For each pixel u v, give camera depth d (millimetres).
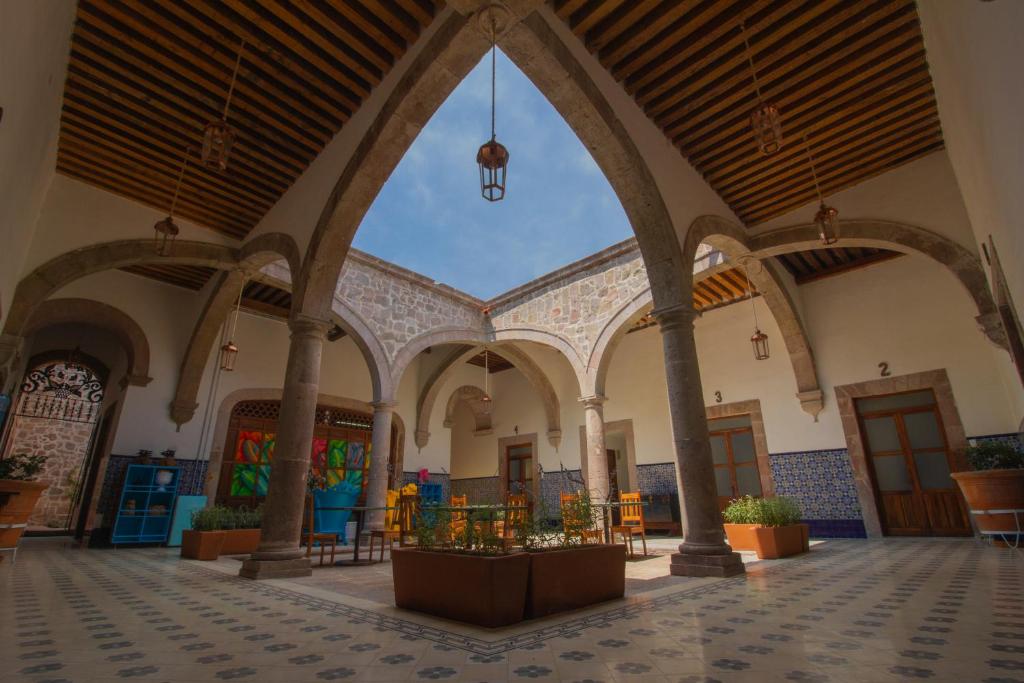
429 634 2785
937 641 2408
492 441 15016
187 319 10008
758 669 2102
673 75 5141
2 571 5184
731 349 10773
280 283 8953
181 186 6598
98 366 11227
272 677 2072
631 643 2557
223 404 10203
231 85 4969
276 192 6922
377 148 5293
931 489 8273
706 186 6770
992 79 1989
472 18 4027
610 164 5430
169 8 4383
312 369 5934
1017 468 6301
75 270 6344
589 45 4863
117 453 8797
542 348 13648
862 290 9297
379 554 7750
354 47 4816
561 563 3408
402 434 12898
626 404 12352
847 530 8742
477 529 3391
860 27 4527
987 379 7898
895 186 6508
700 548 5012
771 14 4461
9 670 2102
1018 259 2479
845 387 9180
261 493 10547
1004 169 2225
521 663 2250
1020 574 4145
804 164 6344
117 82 5055
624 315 9766
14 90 2334
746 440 10367
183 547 7051
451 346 13148
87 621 3051
